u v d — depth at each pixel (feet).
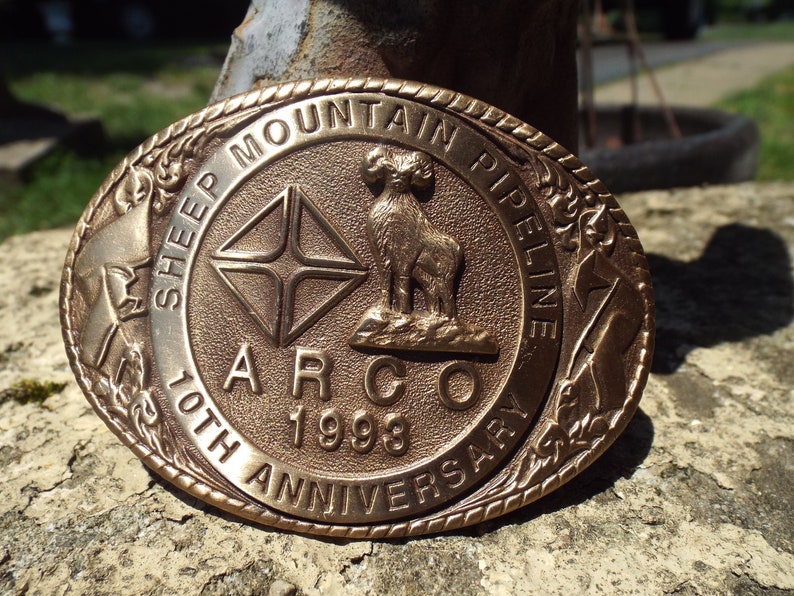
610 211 0.36
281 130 0.34
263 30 0.40
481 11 0.36
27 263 0.58
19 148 1.05
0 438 0.39
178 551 0.32
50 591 0.30
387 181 0.34
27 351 0.46
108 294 0.34
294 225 0.34
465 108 0.35
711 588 0.31
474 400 0.34
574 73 0.43
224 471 0.33
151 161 0.35
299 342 0.34
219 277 0.34
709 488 0.36
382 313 0.34
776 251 0.61
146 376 0.34
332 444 0.33
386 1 0.36
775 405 0.42
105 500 0.35
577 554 0.32
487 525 0.34
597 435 0.35
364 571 0.32
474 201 0.35
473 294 0.34
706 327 0.50
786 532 0.34
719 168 0.80
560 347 0.35
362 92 0.34
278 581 0.31
